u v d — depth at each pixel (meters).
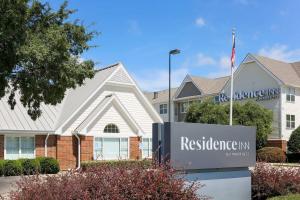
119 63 31.73
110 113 30.05
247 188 12.09
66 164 28.27
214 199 11.12
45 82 17.33
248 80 46.78
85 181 7.76
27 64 16.64
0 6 14.84
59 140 28.23
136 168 8.30
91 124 29.06
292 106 44.56
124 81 31.70
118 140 30.25
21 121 27.20
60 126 28.20
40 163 24.34
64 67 17.16
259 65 45.66
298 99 45.41
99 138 29.39
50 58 16.39
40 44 16.25
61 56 16.86
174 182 8.11
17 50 15.55
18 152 26.77
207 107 42.16
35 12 17.30
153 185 7.79
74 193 7.29
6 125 26.34
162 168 8.41
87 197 7.23
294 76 45.91
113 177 7.88
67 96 32.91
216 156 11.28
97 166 8.73
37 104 19.03
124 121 30.67
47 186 7.51
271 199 11.19
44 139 27.78
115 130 30.20
